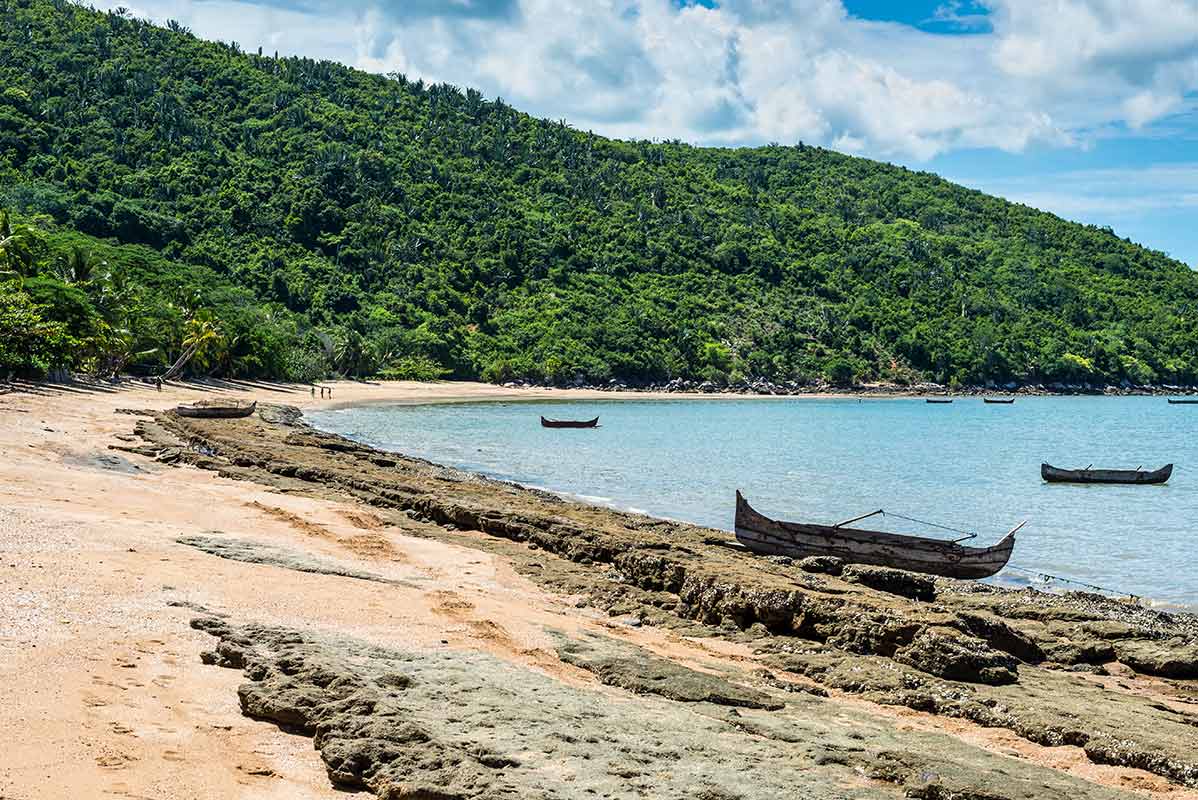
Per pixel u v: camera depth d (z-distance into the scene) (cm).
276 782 929
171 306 10281
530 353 17250
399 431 7450
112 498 2517
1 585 1448
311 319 16212
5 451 3194
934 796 1017
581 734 1055
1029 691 1535
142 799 856
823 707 1364
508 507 2927
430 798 873
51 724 988
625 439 7950
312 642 1296
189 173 19912
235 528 2298
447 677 1207
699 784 947
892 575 2259
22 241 8244
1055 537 3769
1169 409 16350
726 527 3594
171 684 1142
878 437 9131
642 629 1808
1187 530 3959
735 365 19188
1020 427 11244
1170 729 1375
